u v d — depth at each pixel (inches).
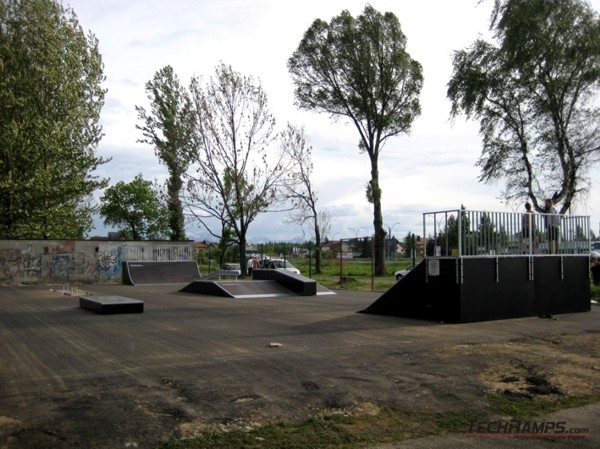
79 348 345.4
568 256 545.6
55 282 1159.6
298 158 1571.1
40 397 232.2
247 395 237.1
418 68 1449.3
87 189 1286.9
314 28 1460.4
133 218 2004.2
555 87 1031.0
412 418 215.6
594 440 195.8
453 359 313.0
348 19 1437.0
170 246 1288.1
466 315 463.8
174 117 1408.7
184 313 553.3
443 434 200.1
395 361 306.3
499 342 369.7
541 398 242.7
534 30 998.4
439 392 247.9
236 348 343.3
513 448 187.8
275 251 1939.0
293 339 379.6
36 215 1225.4
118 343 363.9
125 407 219.1
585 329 430.6
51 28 1249.4
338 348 343.6
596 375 280.1
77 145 1277.1
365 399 235.5
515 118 1103.0
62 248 1170.0
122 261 1222.9
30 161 1188.5
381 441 192.4
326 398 235.1
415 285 502.3
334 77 1480.1
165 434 192.1
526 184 1109.1
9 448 178.1
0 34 1209.4
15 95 1200.2
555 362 307.1
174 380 260.4
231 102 1380.4
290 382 258.5
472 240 474.0
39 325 458.9
